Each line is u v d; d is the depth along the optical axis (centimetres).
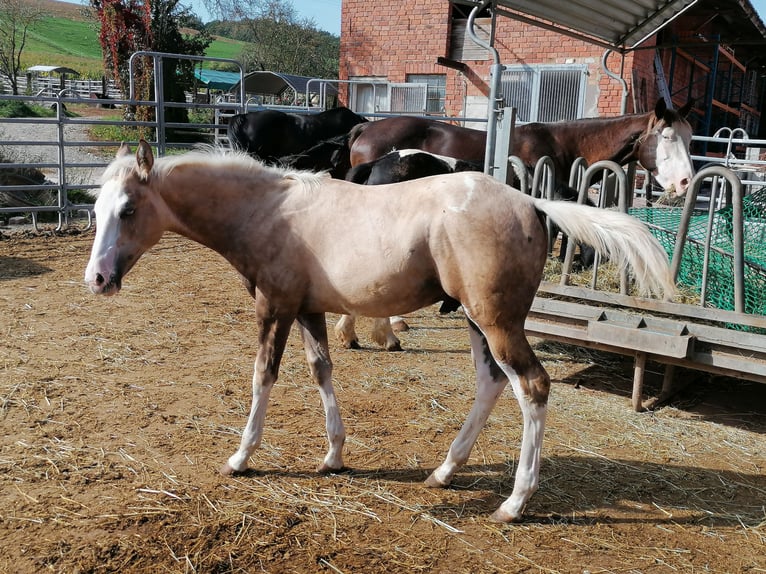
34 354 500
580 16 676
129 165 324
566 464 369
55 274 734
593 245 305
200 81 2939
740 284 401
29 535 283
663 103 636
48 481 328
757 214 551
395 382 479
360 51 1662
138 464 348
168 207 332
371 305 318
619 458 380
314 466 356
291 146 897
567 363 542
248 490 328
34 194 1086
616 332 429
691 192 414
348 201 320
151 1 2475
